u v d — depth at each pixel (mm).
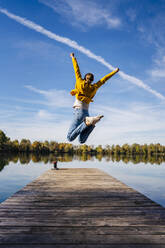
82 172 9414
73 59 3297
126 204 4012
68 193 4977
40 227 2787
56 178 7543
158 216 3293
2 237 2467
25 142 93750
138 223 2965
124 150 139250
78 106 3072
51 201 4191
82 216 3266
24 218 3137
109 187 5801
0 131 74312
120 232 2643
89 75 3092
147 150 141250
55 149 112125
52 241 2375
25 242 2342
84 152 146625
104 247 2244
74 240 2404
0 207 3717
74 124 3037
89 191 5234
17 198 4434
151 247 2250
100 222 2998
